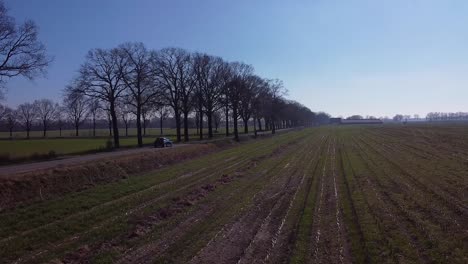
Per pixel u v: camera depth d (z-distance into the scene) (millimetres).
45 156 37438
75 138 90250
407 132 78688
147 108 56156
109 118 96188
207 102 69812
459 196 16422
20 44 31562
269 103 90875
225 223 13867
